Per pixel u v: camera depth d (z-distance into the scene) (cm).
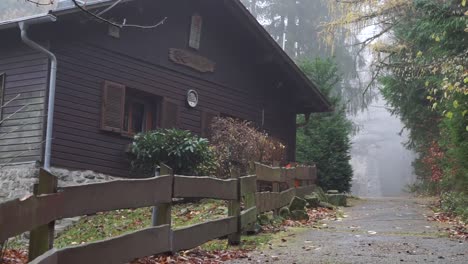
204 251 650
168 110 1377
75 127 1150
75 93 1156
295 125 1914
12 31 1119
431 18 1152
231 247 696
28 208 338
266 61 1656
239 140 1323
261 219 880
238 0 1483
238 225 717
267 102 1759
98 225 1041
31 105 1119
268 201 898
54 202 378
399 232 851
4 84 1167
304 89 1806
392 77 1878
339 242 737
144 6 1303
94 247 427
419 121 2002
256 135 1352
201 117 1477
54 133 1106
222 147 1310
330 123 2023
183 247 582
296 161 1955
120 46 1266
